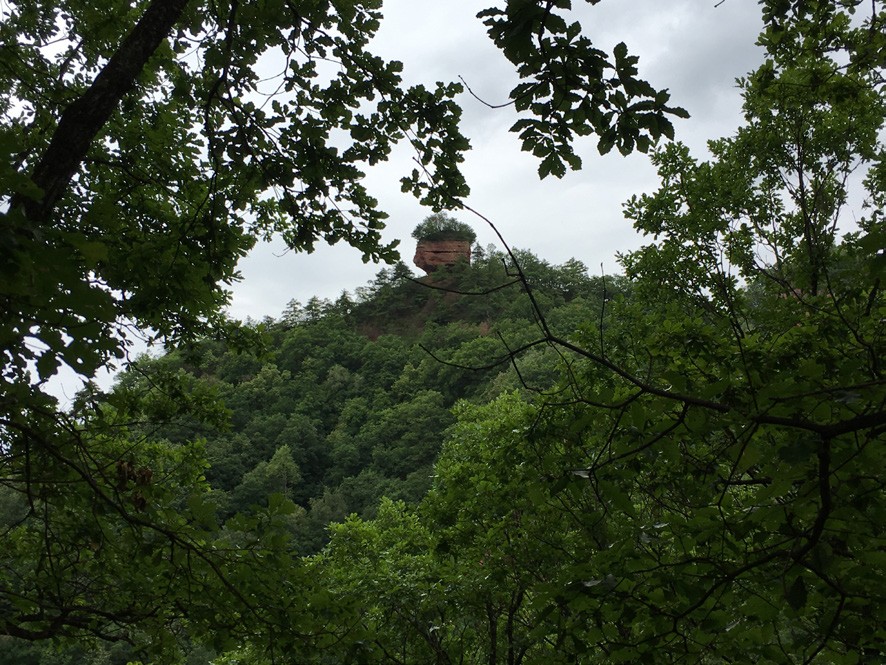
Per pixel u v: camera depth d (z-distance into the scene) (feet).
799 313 20.54
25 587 16.02
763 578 9.66
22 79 14.94
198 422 20.10
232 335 21.06
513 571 26.32
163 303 14.03
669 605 10.59
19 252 5.15
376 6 14.07
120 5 15.69
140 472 12.21
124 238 14.43
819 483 7.45
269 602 12.66
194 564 12.05
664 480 14.47
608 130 9.43
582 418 9.56
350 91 14.80
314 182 15.33
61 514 14.39
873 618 9.23
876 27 16.71
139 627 14.25
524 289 6.38
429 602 27.45
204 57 13.69
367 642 13.82
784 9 15.83
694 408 8.36
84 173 17.29
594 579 9.91
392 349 429.38
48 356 6.12
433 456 297.33
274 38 14.01
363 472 295.48
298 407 360.48
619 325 22.89
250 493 268.82
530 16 7.70
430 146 15.39
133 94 17.43
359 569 31.14
